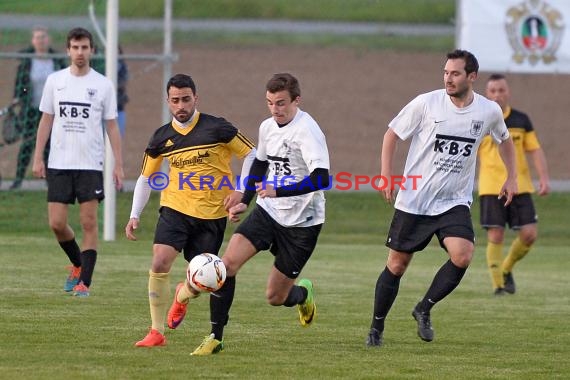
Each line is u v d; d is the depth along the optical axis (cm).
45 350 1952
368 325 2381
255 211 2064
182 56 7456
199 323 2328
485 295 2997
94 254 2697
